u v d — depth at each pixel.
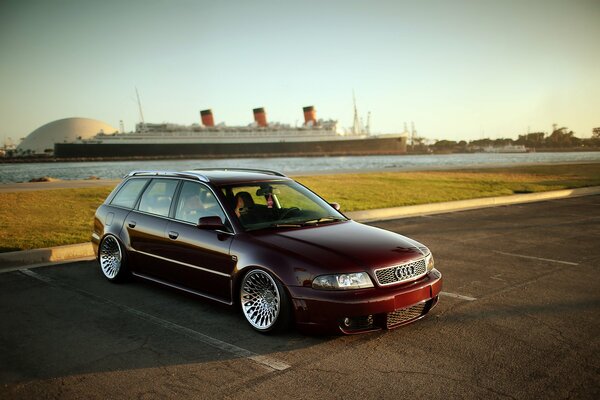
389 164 81.75
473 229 10.19
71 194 15.29
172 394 3.24
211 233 4.84
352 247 4.34
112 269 6.06
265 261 4.26
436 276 4.54
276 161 106.75
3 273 6.49
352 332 3.98
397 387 3.35
